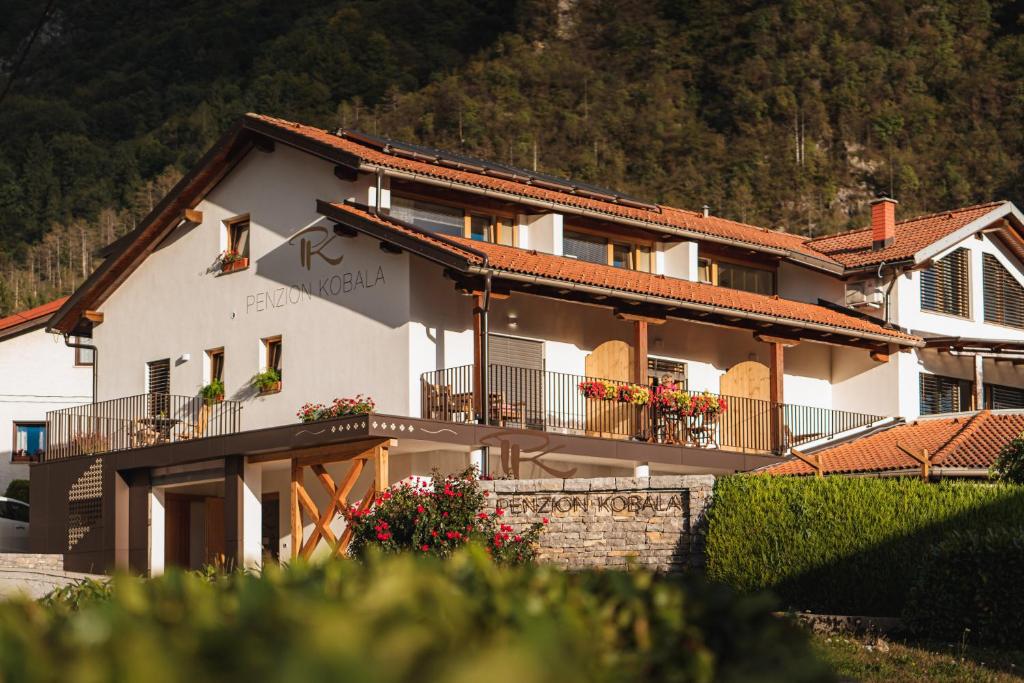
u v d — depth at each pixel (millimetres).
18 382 41281
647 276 26969
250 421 26734
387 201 25031
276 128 26125
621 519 19453
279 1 111875
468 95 101688
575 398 26109
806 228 91062
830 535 18125
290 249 26469
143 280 29906
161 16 115750
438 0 111000
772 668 5383
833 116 99125
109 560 26297
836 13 105500
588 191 28641
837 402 30547
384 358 24281
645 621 5488
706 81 105062
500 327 25250
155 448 25625
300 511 24438
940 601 15875
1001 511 17719
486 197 25938
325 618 3988
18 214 93250
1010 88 97938
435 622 4449
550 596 5465
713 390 28688
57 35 116125
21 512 34250
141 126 103500
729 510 18609
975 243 31938
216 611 4730
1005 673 13781
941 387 30672
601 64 109000
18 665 4078
